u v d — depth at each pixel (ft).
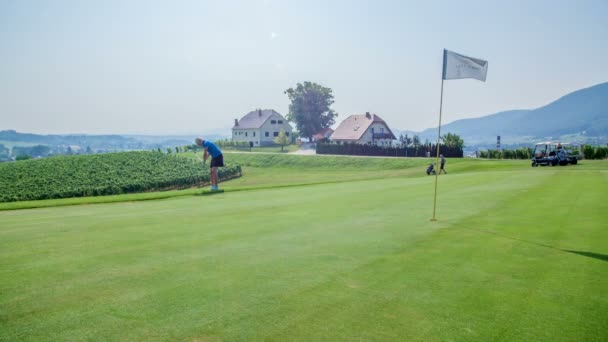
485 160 167.12
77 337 12.44
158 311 14.37
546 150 130.11
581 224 29.53
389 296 15.93
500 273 18.75
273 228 29.01
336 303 15.20
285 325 13.37
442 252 22.40
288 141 320.50
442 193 50.78
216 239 25.46
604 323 13.58
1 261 20.30
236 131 378.32
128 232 27.58
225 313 14.24
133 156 203.41
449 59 36.50
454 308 14.82
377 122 309.22
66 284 17.01
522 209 36.78
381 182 73.67
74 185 134.41
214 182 60.34
